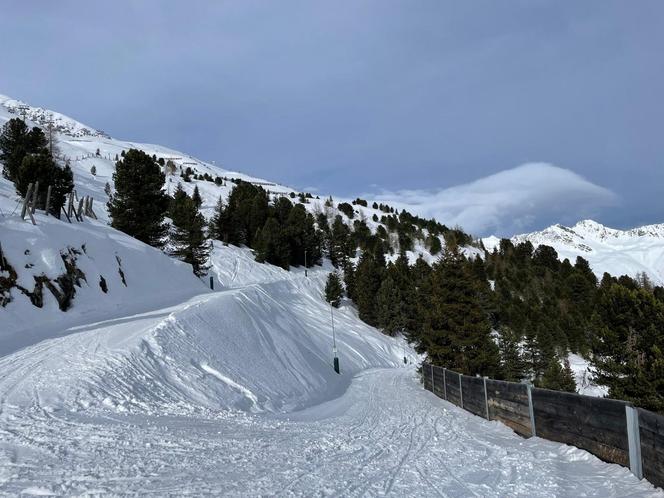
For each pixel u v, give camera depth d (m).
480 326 32.59
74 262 25.84
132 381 13.76
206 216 101.69
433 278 36.78
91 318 22.39
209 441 8.88
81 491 5.50
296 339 35.09
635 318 35.12
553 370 52.56
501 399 12.99
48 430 8.57
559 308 92.88
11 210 27.69
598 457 7.81
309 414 17.08
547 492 6.07
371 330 71.06
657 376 28.86
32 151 49.81
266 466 7.15
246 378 18.92
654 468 6.12
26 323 19.80
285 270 82.19
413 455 8.68
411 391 26.62
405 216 196.12
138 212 44.41
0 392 11.09
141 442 8.23
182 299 30.86
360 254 125.56
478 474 7.12
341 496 5.82
